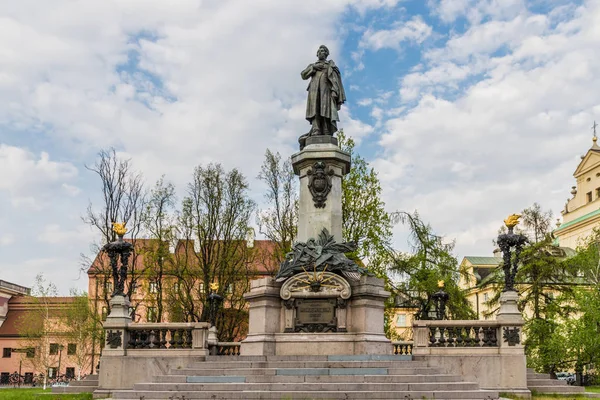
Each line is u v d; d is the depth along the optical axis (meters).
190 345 21.80
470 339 21.20
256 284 21.42
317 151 22.64
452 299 39.00
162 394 16.42
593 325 35.12
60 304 58.62
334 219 22.30
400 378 16.98
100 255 42.06
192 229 44.06
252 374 17.56
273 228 44.31
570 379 42.81
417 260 40.06
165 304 45.62
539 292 39.47
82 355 52.53
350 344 20.22
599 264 40.62
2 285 68.69
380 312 20.78
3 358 67.00
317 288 20.77
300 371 17.55
